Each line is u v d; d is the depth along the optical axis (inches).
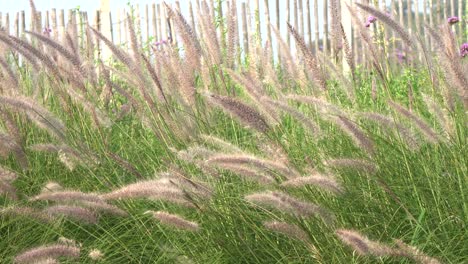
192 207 50.6
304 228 46.3
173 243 51.8
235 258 50.4
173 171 49.9
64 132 62.2
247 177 47.5
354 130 51.1
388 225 51.1
